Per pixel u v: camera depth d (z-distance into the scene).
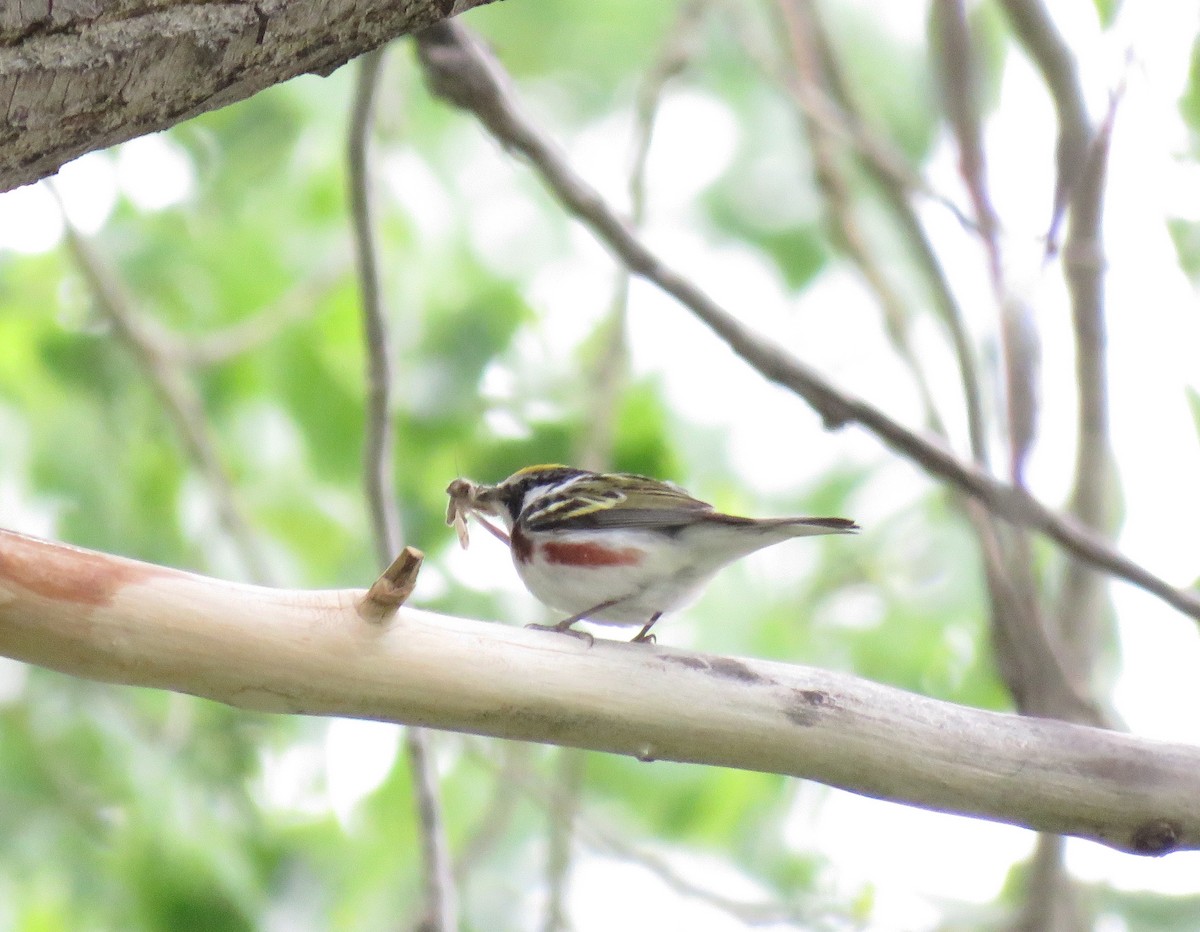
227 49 4.50
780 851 11.66
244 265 12.53
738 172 14.33
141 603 5.29
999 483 8.35
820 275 13.95
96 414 11.88
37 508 11.66
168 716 11.14
